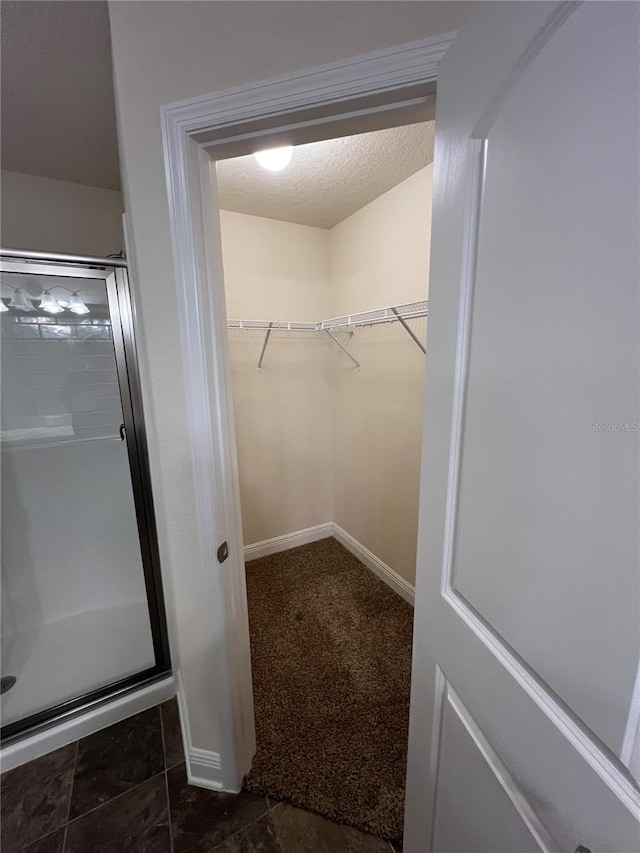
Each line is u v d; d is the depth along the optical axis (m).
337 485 2.69
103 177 1.68
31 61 0.96
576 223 0.36
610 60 0.32
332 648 1.73
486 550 0.55
